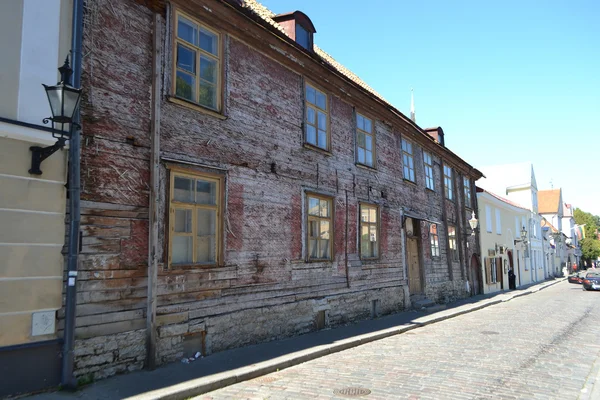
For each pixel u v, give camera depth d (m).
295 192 11.27
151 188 7.67
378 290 14.63
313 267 11.64
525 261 40.72
